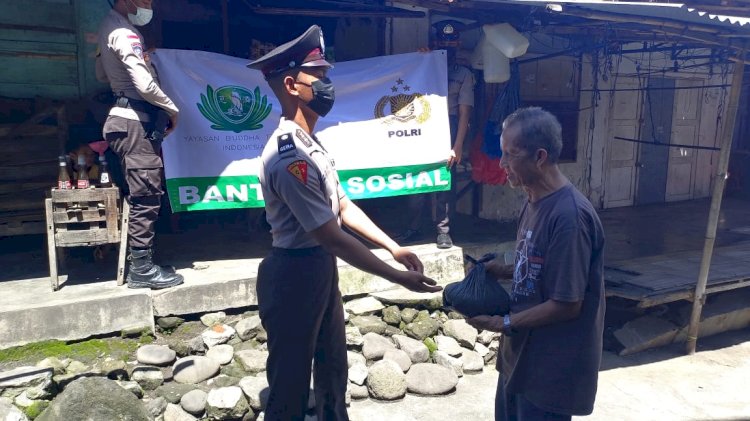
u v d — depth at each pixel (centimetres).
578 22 549
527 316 233
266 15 607
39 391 338
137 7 391
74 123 542
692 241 739
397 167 518
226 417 352
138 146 392
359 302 470
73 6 555
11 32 534
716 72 1060
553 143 231
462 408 391
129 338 395
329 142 500
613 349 509
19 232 463
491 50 570
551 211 231
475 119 726
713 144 1103
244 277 434
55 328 373
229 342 411
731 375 468
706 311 552
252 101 470
